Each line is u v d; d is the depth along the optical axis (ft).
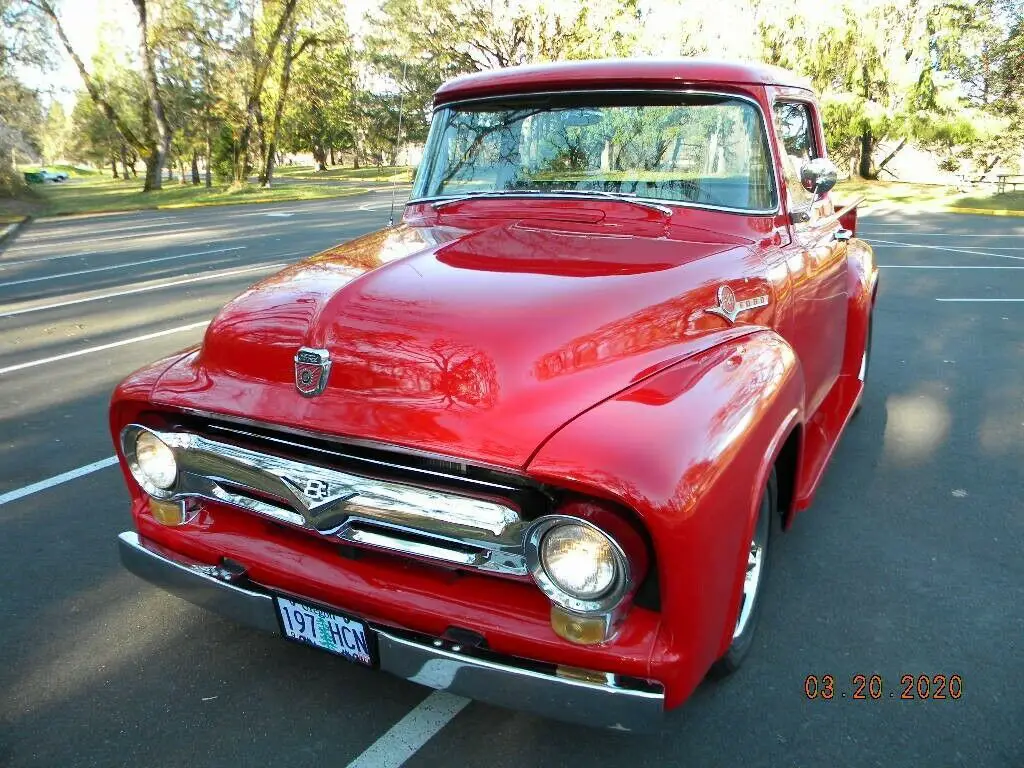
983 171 110.01
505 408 6.61
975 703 8.50
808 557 11.43
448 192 11.40
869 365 20.24
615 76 10.39
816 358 11.91
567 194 10.53
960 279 34.88
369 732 8.18
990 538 11.96
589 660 6.35
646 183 10.33
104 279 36.70
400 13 106.22
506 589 6.84
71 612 10.36
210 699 8.68
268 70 121.80
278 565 7.48
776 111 10.68
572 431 6.38
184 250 47.06
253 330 7.81
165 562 8.17
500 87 11.11
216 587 7.86
